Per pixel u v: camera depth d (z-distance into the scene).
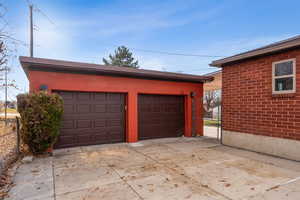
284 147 4.86
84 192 2.94
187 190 3.03
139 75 6.86
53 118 4.91
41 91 4.97
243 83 5.98
